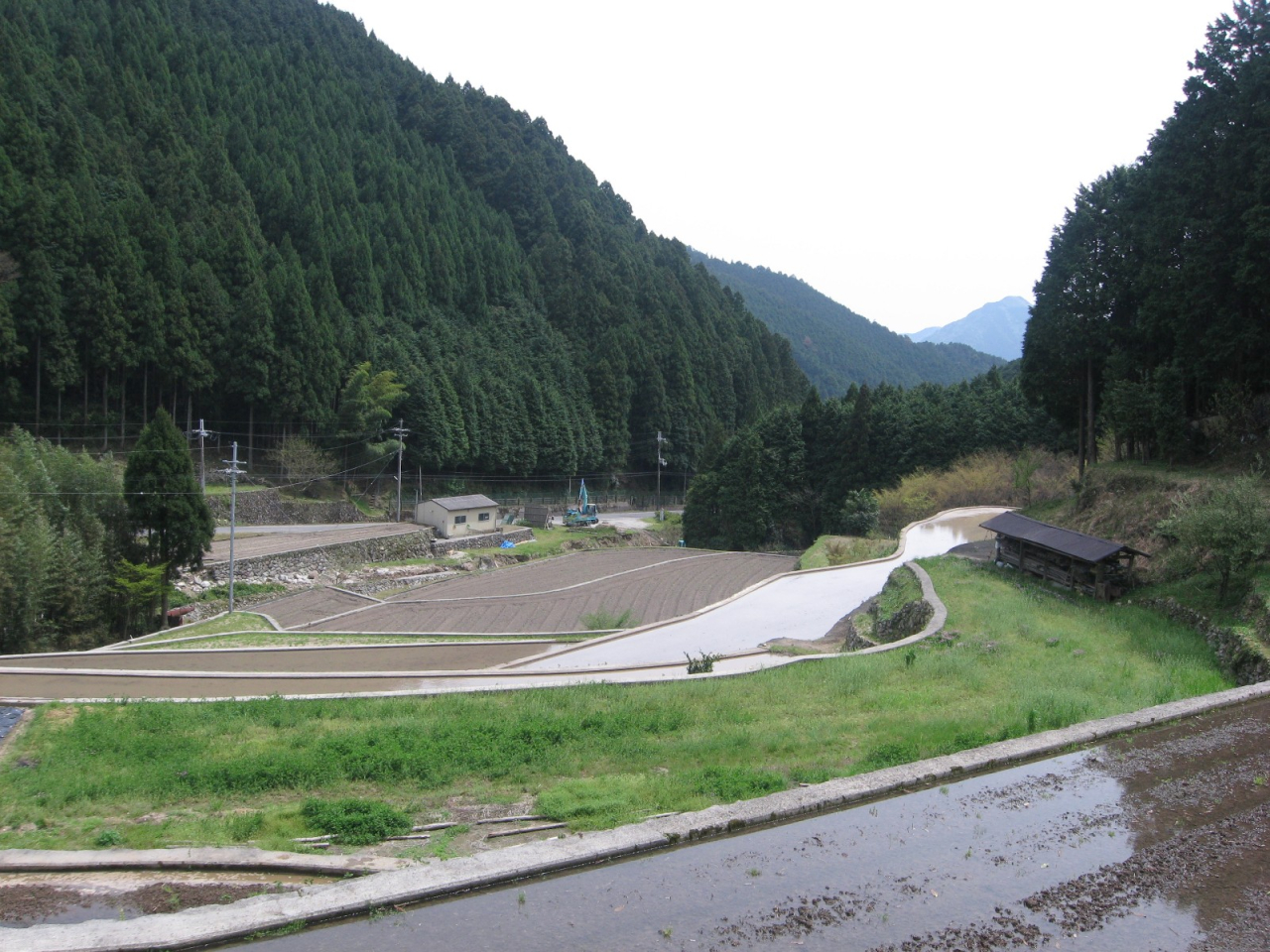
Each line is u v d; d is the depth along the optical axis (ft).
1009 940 15.15
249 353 154.81
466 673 46.19
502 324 257.96
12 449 91.45
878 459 167.94
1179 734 26.99
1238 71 69.67
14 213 130.93
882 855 18.80
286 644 65.82
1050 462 131.75
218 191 191.01
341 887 16.93
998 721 30.76
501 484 219.20
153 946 14.92
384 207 250.57
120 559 89.81
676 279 349.00
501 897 16.98
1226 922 15.71
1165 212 77.05
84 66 198.49
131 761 28.53
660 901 16.72
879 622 62.95
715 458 195.93
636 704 36.19
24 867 19.79
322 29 385.09
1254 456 65.41
